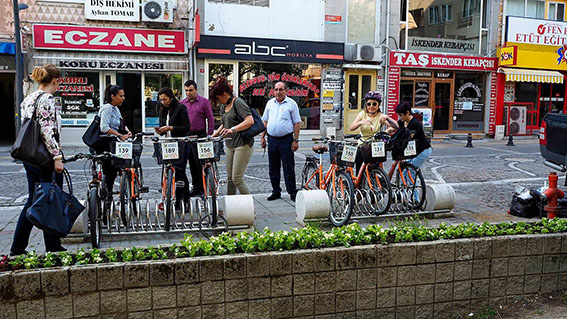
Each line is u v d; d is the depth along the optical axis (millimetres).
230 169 6824
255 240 3602
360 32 18828
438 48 20141
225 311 3293
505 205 7676
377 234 3840
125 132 6676
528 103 21016
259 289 3342
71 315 3084
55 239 4629
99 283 3102
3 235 5758
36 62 14797
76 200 4504
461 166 12094
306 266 3416
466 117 20656
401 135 6621
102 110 5996
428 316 3723
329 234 3773
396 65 19156
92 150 5926
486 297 3855
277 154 7730
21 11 14758
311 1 17859
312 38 18031
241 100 6531
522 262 3932
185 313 3230
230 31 17016
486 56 20516
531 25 20500
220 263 3260
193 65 16469
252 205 5773
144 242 5523
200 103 7273
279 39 17312
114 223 6117
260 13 17281
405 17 19484
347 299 3521
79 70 15375
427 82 19953
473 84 20609
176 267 3191
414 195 6836
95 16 15219
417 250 3646
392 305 3625
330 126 18516
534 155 14555
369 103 7145
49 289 3047
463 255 3758
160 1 15398
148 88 16328
